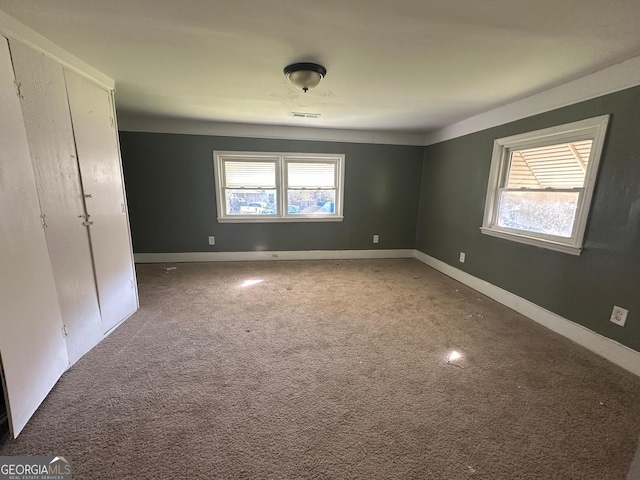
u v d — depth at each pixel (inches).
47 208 67.5
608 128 81.5
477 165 138.1
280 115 145.3
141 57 79.6
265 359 80.7
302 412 61.7
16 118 58.9
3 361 51.5
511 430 57.8
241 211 182.1
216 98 117.2
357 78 93.8
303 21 62.0
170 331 95.4
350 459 51.1
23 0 53.9
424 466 50.1
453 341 91.6
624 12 56.1
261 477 47.6
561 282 96.3
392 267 177.8
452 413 62.0
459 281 151.3
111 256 94.8
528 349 87.4
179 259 180.2
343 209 190.4
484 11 57.2
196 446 53.1
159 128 162.9
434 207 177.6
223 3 55.5
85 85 82.7
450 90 103.7
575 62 78.9
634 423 59.6
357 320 105.4
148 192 169.3
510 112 117.9
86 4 55.7
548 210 103.7
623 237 78.4
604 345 83.1
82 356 80.4
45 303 65.2
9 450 51.4
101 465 49.1
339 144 182.1
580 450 53.4
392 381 72.2
